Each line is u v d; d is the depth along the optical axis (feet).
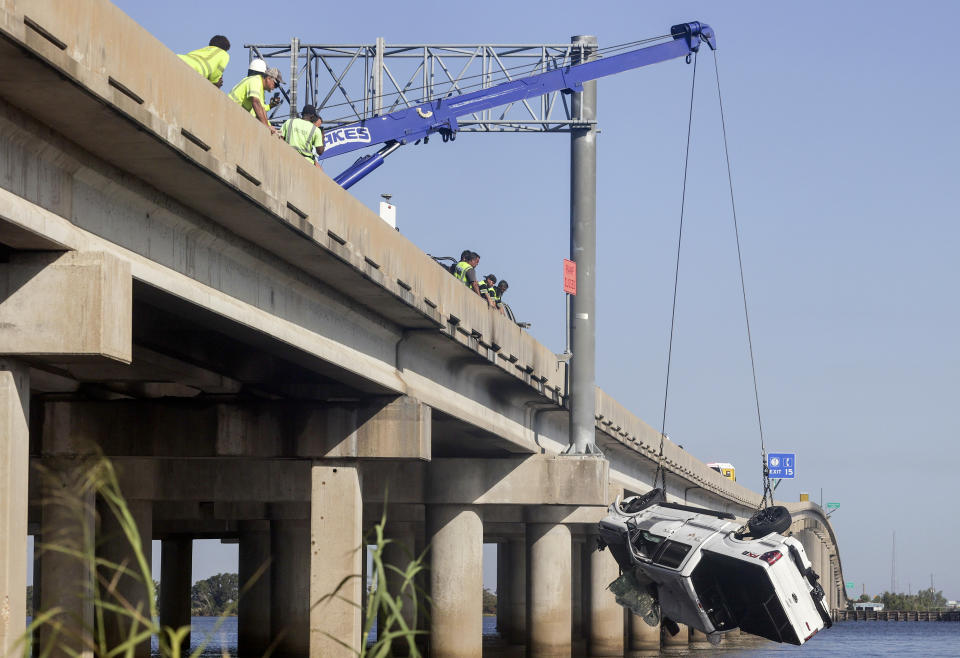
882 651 256.73
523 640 228.43
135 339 67.00
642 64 126.41
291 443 79.10
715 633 95.20
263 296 64.59
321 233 62.44
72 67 39.40
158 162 48.16
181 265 55.36
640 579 98.22
